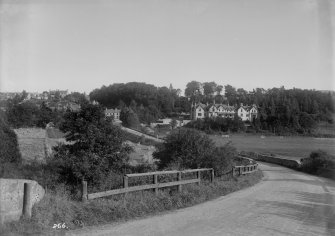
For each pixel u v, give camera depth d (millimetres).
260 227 10094
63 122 14312
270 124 112688
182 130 21359
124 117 83312
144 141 50625
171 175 15227
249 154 57719
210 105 135875
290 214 12453
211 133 109312
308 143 81562
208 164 20828
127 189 11766
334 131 80125
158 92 136000
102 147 13984
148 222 10031
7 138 15469
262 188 20625
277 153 62406
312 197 17453
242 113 128125
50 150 21812
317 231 9961
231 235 9031
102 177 13289
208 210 12422
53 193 10570
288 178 29266
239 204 14117
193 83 180125
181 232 9078
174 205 12648
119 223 9688
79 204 9992
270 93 128000
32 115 27578
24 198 8195
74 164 13211
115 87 130625
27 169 13742
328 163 35594
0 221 7668
